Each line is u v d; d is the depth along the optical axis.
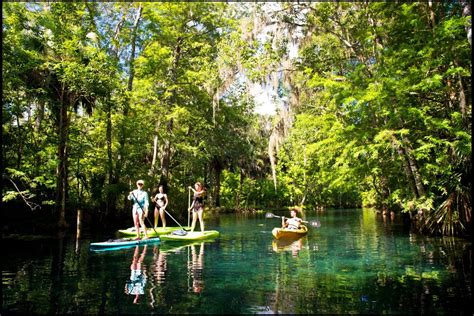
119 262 7.24
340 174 15.29
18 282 5.59
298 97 14.23
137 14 19.28
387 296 4.79
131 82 18.58
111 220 16.61
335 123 12.65
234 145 24.23
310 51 14.45
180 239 10.83
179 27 19.69
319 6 13.20
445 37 9.24
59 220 13.98
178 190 22.14
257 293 4.98
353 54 14.13
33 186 12.53
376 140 10.34
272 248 9.23
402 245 9.45
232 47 14.34
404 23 11.05
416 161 12.36
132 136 18.20
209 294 4.95
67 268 6.66
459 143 9.59
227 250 8.91
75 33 14.39
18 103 12.62
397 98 9.91
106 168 17.08
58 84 14.87
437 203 11.79
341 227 15.36
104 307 4.41
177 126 21.95
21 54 12.23
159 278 5.86
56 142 14.30
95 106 16.31
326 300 4.66
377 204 26.36
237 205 38.81
